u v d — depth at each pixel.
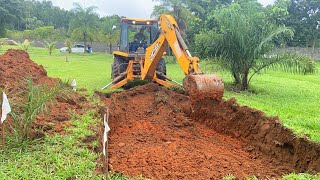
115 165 5.89
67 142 5.70
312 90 15.10
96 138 6.10
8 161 4.97
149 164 6.04
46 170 4.71
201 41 14.69
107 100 10.10
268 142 7.05
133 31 15.55
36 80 9.55
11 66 10.11
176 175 5.52
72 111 7.59
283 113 9.82
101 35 51.44
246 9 15.12
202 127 8.77
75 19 50.38
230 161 6.43
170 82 14.73
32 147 5.50
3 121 5.30
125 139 7.63
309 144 6.16
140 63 13.36
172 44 9.96
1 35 61.69
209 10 36.78
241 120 8.04
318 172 5.68
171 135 8.01
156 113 9.80
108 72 21.14
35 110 5.84
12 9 64.94
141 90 11.77
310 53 41.44
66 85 9.89
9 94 7.08
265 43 13.89
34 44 59.03
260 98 12.62
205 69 14.67
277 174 5.88
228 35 14.23
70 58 35.22
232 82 16.25
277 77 20.72
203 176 5.54
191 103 9.27
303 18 47.31
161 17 10.82
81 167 4.79
